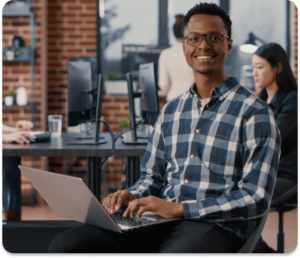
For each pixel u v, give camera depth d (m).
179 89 4.09
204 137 1.45
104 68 4.97
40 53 4.43
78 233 1.32
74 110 2.34
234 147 1.40
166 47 4.95
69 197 1.32
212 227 1.33
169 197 1.48
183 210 1.32
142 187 1.55
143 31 4.95
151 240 1.37
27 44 4.35
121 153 2.19
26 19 4.32
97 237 1.32
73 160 4.85
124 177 2.65
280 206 2.12
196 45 1.51
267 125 1.36
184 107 1.57
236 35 4.88
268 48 2.44
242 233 1.41
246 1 4.86
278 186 2.13
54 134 2.74
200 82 1.54
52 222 2.16
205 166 1.43
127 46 4.96
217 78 1.52
